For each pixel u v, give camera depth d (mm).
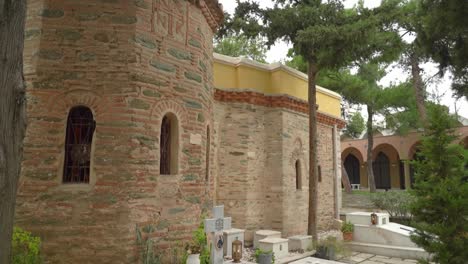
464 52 12070
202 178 7262
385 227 12484
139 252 5883
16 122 3352
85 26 6188
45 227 5676
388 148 33281
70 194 5805
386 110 24406
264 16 11125
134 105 6113
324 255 10336
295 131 12773
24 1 3482
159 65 6586
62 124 5980
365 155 32938
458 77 13062
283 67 12633
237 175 11289
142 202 6023
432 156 7789
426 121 8211
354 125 29438
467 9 10766
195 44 7426
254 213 11453
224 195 11102
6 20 3273
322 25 10078
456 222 7191
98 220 5754
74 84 6047
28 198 5723
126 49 6188
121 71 6133
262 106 12219
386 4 10914
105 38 6188
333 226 15367
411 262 10609
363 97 23156
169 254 6320
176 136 6809
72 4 6219
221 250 6727
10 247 3316
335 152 15969
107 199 5809
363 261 10695
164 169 6734
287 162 12125
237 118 11578
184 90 7016
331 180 15711
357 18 10609
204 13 7949
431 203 7480
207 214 7766
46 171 5820
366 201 21406
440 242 7461
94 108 6039
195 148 7117
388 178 33781
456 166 7719
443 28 11898
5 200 3246
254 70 12266
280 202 11711
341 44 9844
